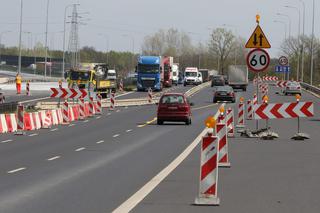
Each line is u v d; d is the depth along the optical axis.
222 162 27.11
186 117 53.66
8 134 44.06
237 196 19.67
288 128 50.47
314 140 40.00
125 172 25.28
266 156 31.19
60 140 39.81
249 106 59.97
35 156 30.95
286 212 16.97
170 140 40.09
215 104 89.94
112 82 107.25
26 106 65.19
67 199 18.95
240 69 132.50
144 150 34.03
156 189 20.95
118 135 43.75
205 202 18.00
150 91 90.62
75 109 60.31
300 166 27.38
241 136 42.72
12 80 158.62
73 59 189.00
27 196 19.53
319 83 192.12
